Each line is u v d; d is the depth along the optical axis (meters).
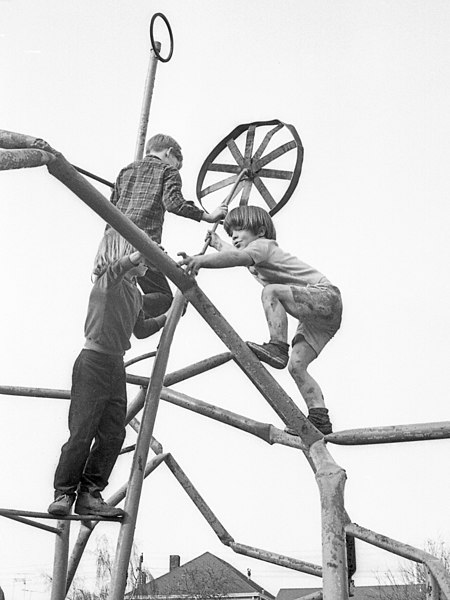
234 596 26.08
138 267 5.11
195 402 5.79
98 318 5.12
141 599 19.88
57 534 6.05
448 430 4.82
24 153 3.92
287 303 5.29
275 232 5.74
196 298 5.03
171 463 6.53
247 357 5.08
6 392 6.22
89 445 5.06
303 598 6.55
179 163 5.95
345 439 5.01
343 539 4.77
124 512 5.28
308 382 5.32
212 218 5.91
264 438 5.54
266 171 6.56
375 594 20.08
